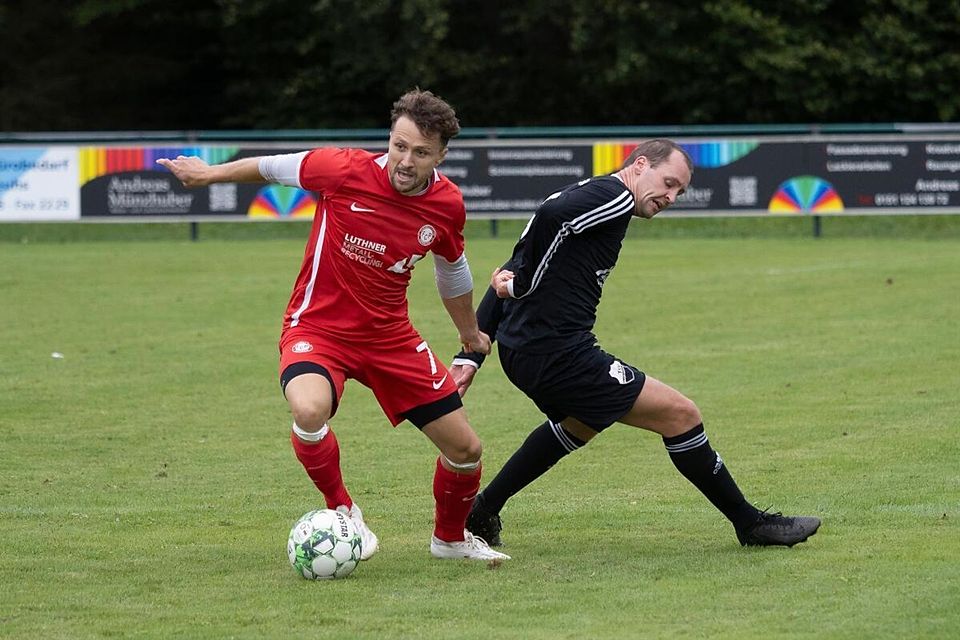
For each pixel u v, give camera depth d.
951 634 15.04
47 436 29.08
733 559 18.78
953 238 74.88
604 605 16.61
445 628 15.72
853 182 71.00
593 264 18.73
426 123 17.28
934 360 36.66
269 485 24.78
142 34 113.44
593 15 98.88
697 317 45.81
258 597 17.19
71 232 80.50
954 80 100.69
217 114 114.38
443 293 18.92
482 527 19.97
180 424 30.39
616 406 18.77
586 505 22.80
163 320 46.22
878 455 25.98
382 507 23.03
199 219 71.38
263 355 39.38
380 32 103.19
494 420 30.61
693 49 99.00
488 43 109.38
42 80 109.88
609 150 71.31
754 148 71.12
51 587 17.72
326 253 18.22
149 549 19.97
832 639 15.02
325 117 107.44
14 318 46.69
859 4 100.62
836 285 53.56
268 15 105.50
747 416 30.14
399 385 18.52
